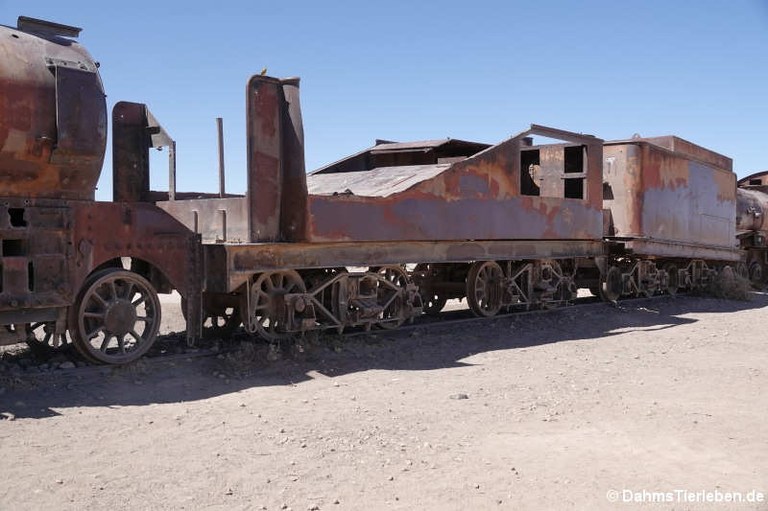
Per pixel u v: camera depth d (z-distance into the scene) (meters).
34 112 7.41
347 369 8.84
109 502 4.59
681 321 14.63
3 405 6.68
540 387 8.13
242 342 9.48
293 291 9.95
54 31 8.22
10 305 7.24
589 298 18.36
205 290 9.12
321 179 13.65
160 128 10.77
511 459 5.61
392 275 11.52
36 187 7.60
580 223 14.62
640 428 6.53
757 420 6.85
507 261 13.68
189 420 6.46
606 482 5.16
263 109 9.21
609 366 9.50
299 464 5.38
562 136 14.05
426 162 14.45
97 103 7.93
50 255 7.60
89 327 8.31
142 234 8.45
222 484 4.95
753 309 17.56
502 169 12.64
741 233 24.39
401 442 5.98
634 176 16.70
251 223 9.08
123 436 5.94
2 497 4.63
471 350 10.36
